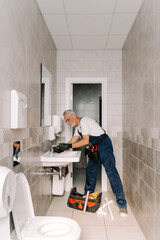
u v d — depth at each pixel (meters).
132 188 2.45
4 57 1.18
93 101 5.08
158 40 1.55
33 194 1.83
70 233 1.19
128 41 2.72
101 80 3.21
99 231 2.01
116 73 3.21
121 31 2.62
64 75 3.23
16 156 1.37
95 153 2.55
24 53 1.58
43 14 2.20
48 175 2.55
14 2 1.35
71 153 2.65
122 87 3.16
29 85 1.73
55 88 3.11
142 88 2.02
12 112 1.27
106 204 2.51
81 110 5.09
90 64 3.22
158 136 1.55
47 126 2.50
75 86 5.12
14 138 1.35
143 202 1.96
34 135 1.88
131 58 2.53
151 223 1.71
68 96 3.21
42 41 2.24
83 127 2.48
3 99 1.16
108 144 2.57
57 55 3.24
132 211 2.44
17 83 1.41
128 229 2.06
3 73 1.17
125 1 1.99
